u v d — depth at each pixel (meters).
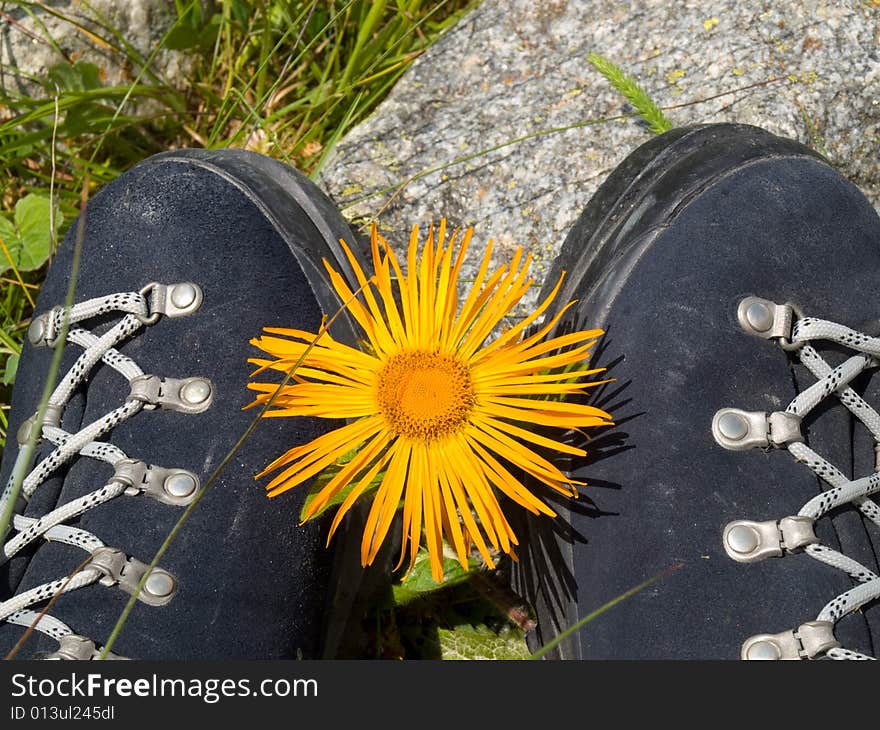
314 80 0.65
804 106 0.58
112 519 0.52
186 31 0.63
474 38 0.62
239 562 0.52
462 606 0.57
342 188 0.60
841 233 0.53
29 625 0.51
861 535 0.51
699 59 0.59
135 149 0.64
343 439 0.48
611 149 0.59
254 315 0.53
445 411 0.47
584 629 0.52
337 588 0.54
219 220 0.54
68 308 0.44
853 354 0.52
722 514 0.51
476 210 0.59
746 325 0.51
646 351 0.52
